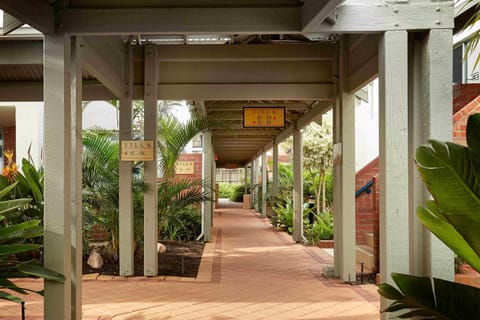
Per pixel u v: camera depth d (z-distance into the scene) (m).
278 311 4.38
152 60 5.97
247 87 6.18
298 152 9.66
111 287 5.31
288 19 3.23
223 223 14.11
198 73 6.20
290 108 8.41
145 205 5.95
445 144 1.87
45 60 3.23
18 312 4.23
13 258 5.80
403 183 3.16
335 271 5.93
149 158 5.85
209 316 4.20
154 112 5.95
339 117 5.80
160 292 5.09
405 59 3.18
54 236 3.21
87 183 6.15
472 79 6.88
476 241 1.79
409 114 3.43
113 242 6.57
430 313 1.91
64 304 3.20
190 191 7.04
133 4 3.25
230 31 3.25
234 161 25.19
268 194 16.33
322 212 11.07
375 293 5.09
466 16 3.79
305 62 6.21
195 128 7.01
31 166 5.74
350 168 5.62
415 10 3.18
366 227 7.29
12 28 3.45
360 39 5.00
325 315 4.25
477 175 1.79
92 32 3.24
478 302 1.87
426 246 3.19
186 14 3.24
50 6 3.20
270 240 9.91
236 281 5.70
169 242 9.05
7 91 6.21
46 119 3.23
